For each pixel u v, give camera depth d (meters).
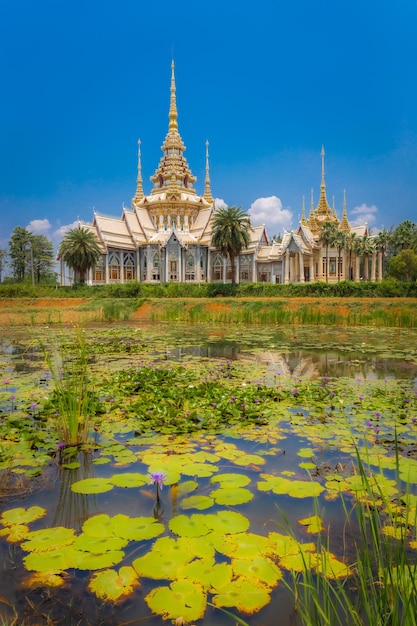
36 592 3.15
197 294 40.91
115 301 32.75
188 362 11.92
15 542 3.69
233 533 3.76
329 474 4.93
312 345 15.62
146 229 70.06
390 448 5.67
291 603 3.05
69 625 2.86
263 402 7.70
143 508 4.27
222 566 3.35
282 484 4.62
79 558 3.44
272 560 3.44
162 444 5.89
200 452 5.55
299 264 62.94
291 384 9.21
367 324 24.45
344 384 9.30
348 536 3.75
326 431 6.31
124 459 5.36
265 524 3.96
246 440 6.06
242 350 14.40
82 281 53.88
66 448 5.70
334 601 3.05
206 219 70.06
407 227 70.25
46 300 34.66
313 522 3.97
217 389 8.24
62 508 4.27
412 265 60.81
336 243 57.84
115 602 3.03
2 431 6.24
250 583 3.18
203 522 3.91
